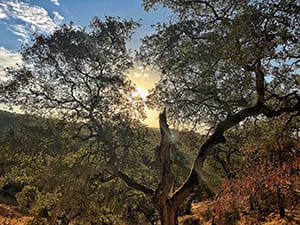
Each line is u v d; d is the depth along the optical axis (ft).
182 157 43.96
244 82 34.09
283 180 29.86
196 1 35.12
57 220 53.88
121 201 53.98
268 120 40.27
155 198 37.42
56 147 48.29
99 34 47.29
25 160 50.39
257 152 37.88
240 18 28.12
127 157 48.21
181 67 36.45
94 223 54.60
